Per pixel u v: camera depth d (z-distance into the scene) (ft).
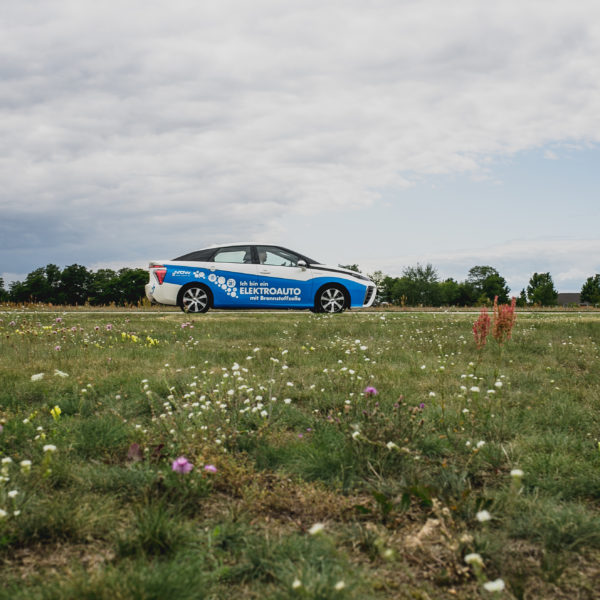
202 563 6.70
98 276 275.39
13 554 7.02
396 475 9.76
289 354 22.11
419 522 8.08
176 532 7.26
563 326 35.42
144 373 17.66
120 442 11.10
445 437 11.47
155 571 6.33
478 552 7.01
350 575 6.43
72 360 20.01
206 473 8.96
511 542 7.49
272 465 10.34
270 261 44.88
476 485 9.57
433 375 18.31
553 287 334.44
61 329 28.30
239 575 6.66
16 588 6.04
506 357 22.90
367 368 18.86
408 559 7.02
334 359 21.54
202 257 44.14
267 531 7.69
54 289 270.67
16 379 16.65
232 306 44.16
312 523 8.05
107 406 14.01
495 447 10.91
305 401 15.15
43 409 13.60
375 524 7.97
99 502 8.16
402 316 43.68
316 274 44.98
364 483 9.40
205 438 10.47
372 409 12.51
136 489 8.79
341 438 11.27
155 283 43.45
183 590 6.02
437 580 6.53
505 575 6.51
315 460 10.12
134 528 7.55
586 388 17.07
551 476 9.56
